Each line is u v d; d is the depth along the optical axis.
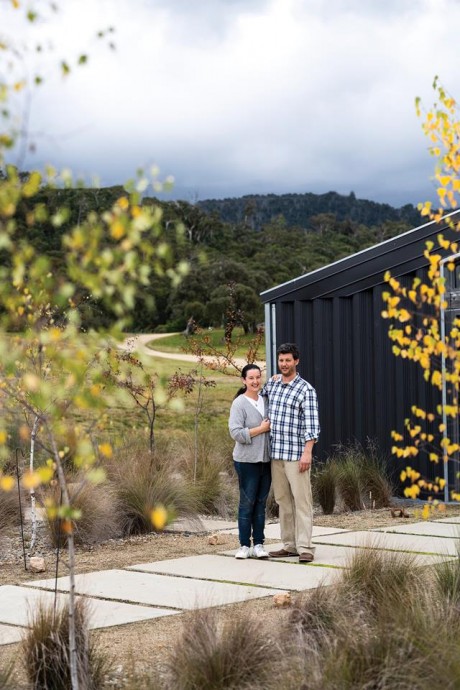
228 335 16.47
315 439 8.82
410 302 13.02
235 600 7.13
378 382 13.38
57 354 4.08
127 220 3.71
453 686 4.61
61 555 9.54
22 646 5.54
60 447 10.20
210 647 5.26
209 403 25.02
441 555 8.12
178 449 14.25
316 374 14.00
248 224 137.25
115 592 7.57
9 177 3.69
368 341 13.59
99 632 6.32
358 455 13.27
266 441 9.05
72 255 3.83
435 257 5.93
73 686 4.74
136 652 5.85
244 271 78.62
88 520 10.16
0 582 8.26
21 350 4.13
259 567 8.53
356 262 13.56
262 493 9.11
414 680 4.70
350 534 10.22
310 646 5.37
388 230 129.12
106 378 4.43
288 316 14.34
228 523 11.55
